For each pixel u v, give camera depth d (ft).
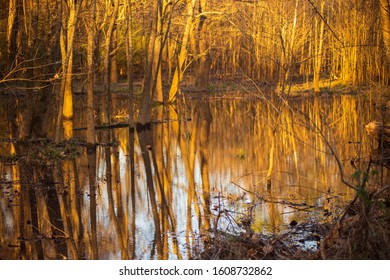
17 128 80.53
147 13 119.44
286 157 57.26
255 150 63.16
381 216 24.38
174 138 74.69
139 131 81.41
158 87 117.80
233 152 62.39
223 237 27.37
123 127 85.51
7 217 37.04
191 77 185.68
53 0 77.97
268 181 45.27
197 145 68.64
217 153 62.28
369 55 80.33
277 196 39.81
